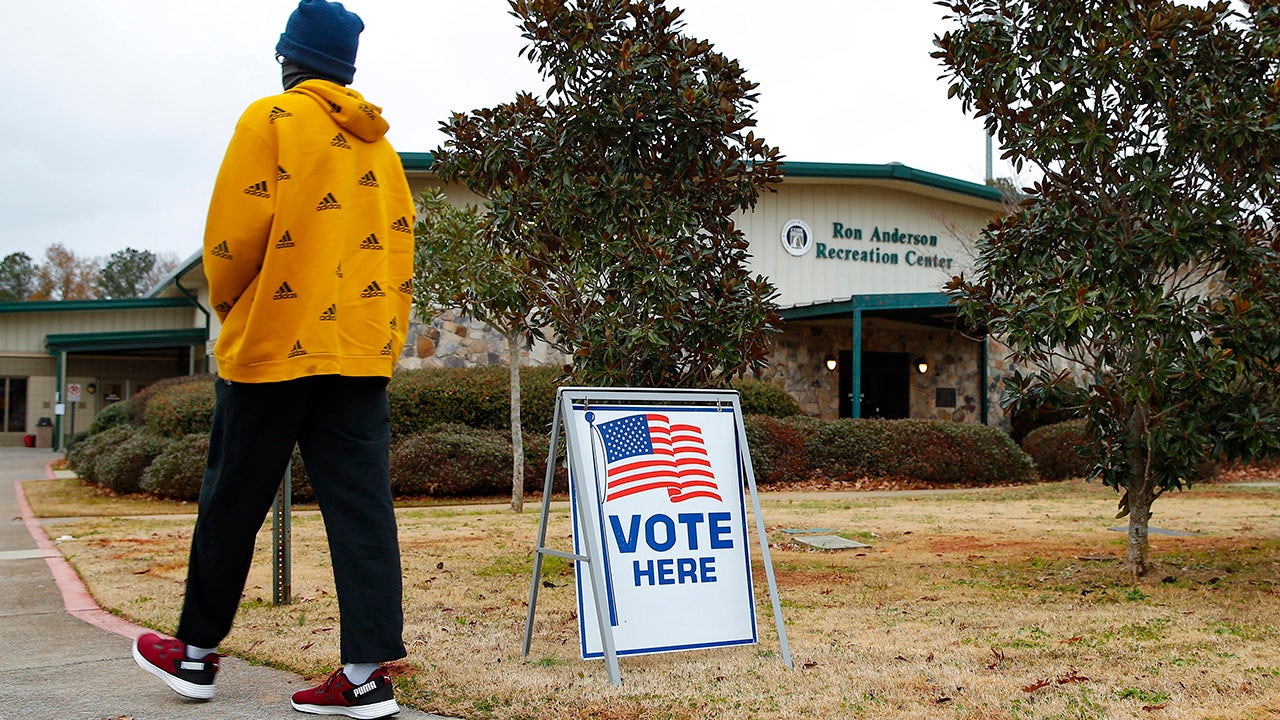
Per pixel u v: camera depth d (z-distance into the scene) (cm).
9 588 541
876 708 302
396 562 281
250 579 574
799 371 1842
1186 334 528
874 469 1484
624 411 368
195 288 2717
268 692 312
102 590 522
